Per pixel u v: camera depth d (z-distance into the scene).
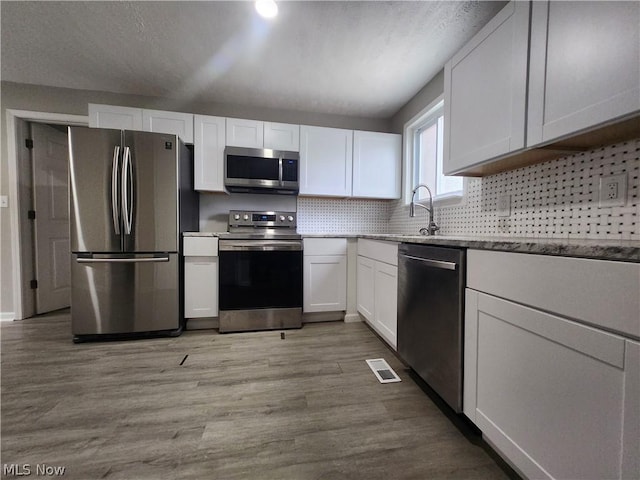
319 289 2.58
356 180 2.89
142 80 2.46
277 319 2.45
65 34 1.88
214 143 2.60
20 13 1.68
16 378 1.58
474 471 0.99
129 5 1.62
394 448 1.09
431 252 1.35
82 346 2.05
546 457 0.78
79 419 1.24
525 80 1.12
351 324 2.59
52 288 2.97
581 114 0.93
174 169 2.23
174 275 2.26
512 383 0.90
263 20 1.72
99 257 2.13
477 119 1.40
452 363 1.20
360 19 1.70
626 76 0.80
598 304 0.66
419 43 1.92
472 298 1.10
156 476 0.96
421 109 2.57
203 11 1.66
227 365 1.77
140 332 2.21
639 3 0.78
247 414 1.28
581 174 1.23
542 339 0.80
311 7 1.60
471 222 1.96
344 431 1.18
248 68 2.25
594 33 0.88
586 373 0.68
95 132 2.08
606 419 0.64
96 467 0.99
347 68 2.22
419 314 1.47
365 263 2.41
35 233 2.80
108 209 2.12
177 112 2.66
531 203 1.48
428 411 1.32
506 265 0.93
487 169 1.60
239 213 2.82
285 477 0.96
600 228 1.15
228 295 2.37
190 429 1.18
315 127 2.81
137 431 1.17
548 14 1.03
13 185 2.62
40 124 2.84
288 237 2.48
